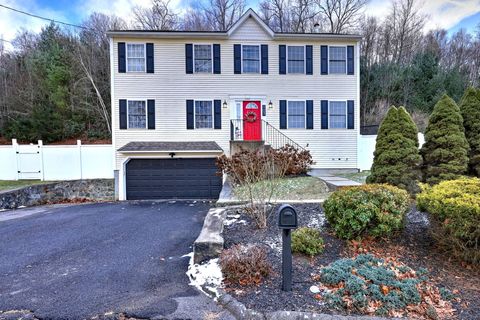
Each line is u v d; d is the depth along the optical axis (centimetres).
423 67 2255
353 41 1321
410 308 259
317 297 277
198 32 1260
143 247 471
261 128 1299
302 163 1086
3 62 2303
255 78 1302
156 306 285
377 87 2281
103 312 276
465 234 333
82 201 1162
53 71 2161
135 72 1263
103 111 2145
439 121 684
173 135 1281
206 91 1291
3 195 922
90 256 434
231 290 300
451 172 659
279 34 1284
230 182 966
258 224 474
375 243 399
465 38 2680
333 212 415
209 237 403
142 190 1211
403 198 411
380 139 728
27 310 281
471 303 270
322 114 1318
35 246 489
